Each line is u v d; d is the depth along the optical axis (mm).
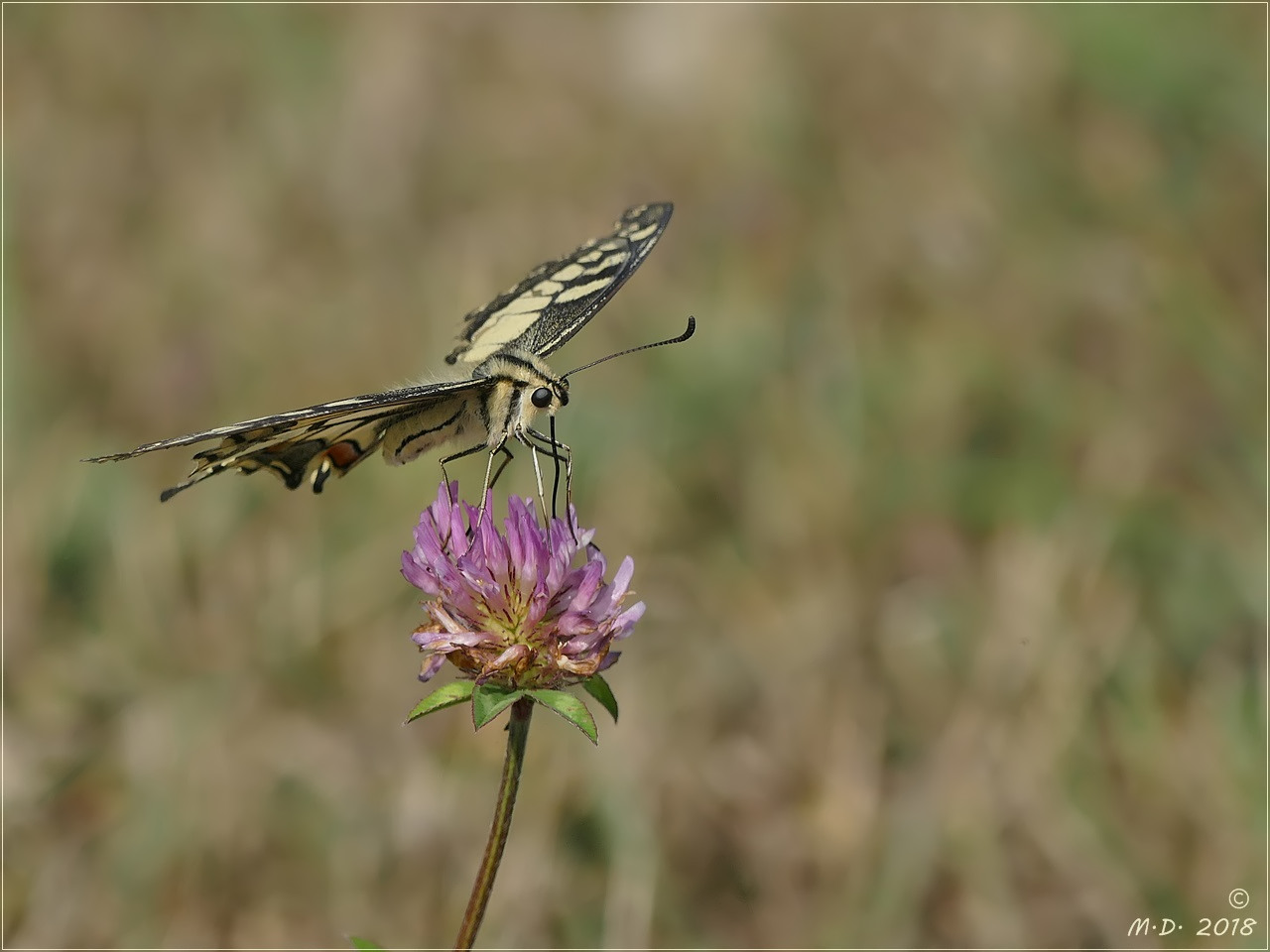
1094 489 10758
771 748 9008
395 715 9141
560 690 5660
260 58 15398
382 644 9586
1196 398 11672
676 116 14852
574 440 10703
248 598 9781
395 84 14648
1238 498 10828
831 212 13430
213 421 11352
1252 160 13586
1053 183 13531
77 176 13555
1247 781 8852
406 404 6605
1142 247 12773
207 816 8562
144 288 12367
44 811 8609
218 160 14062
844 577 10148
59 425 10820
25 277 12234
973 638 9625
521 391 6371
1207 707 9336
